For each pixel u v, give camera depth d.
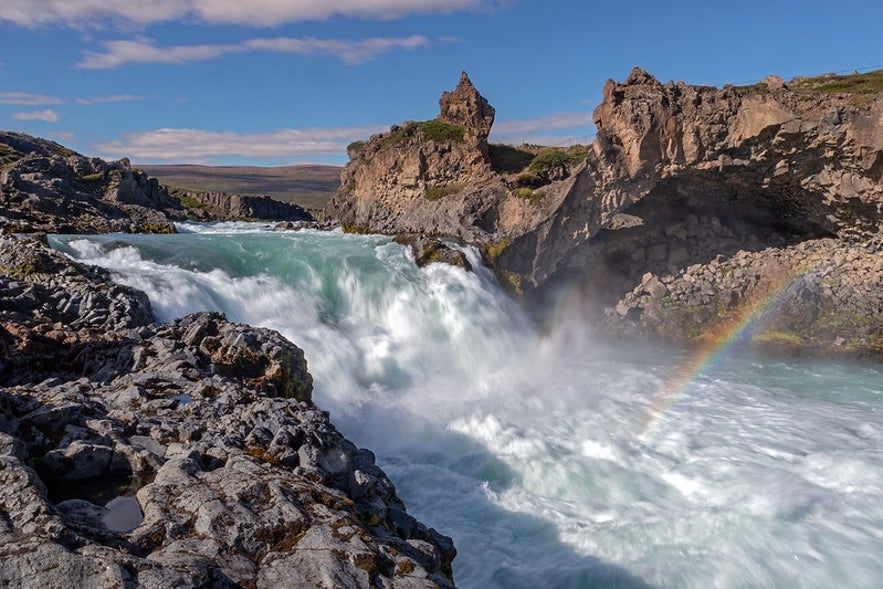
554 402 23.98
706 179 42.66
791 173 40.22
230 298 27.38
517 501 16.06
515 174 53.25
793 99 38.91
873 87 39.03
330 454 11.05
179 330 18.33
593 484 16.91
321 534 7.93
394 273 34.97
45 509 7.12
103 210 52.62
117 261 29.05
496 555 13.64
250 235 42.38
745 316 39.50
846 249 41.19
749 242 45.16
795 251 42.91
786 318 37.69
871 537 13.99
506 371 30.14
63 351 15.85
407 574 7.68
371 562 7.56
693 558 13.28
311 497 8.82
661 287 41.97
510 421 21.38
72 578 6.29
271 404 12.62
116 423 10.66
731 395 26.42
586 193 42.94
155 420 11.16
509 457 18.50
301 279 32.72
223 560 7.18
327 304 31.97
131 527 7.91
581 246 43.94
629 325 40.62
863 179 38.03
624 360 34.28
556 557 13.52
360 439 20.25
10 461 7.89
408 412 22.25
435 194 52.22
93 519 8.01
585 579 12.71
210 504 8.09
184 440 10.55
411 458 18.80
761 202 43.81
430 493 16.47
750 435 20.66
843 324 36.31
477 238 42.88
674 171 42.12
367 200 58.38
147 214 56.88
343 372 25.42
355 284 33.38
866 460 18.02
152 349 16.30
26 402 10.86
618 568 12.95
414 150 54.12
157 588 6.36
